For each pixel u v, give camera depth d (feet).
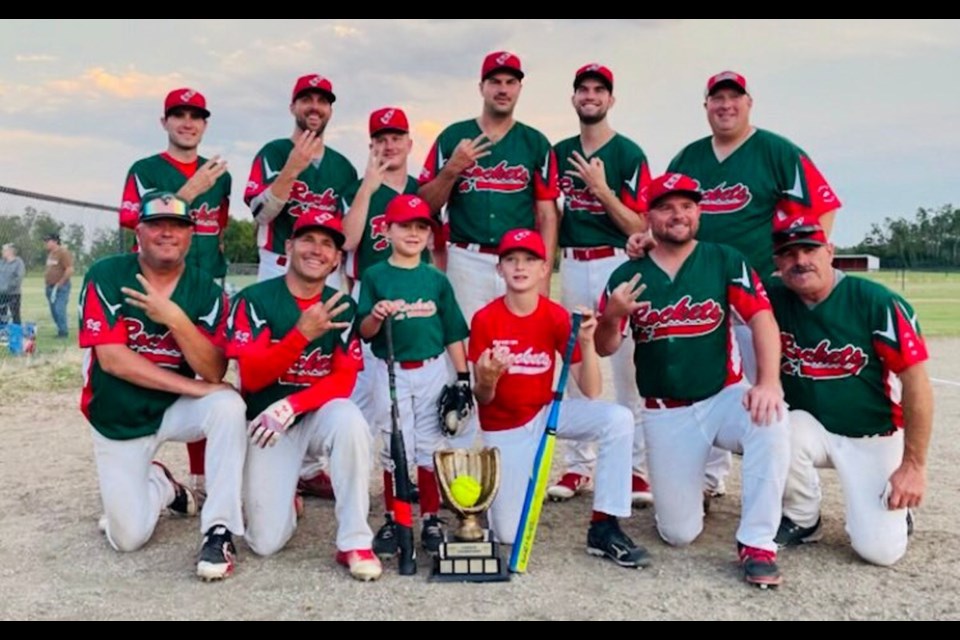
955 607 11.80
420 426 15.08
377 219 18.26
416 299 15.19
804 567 13.52
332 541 14.90
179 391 13.53
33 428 25.93
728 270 14.19
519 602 12.02
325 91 18.21
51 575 13.19
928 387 13.14
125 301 13.70
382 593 12.37
